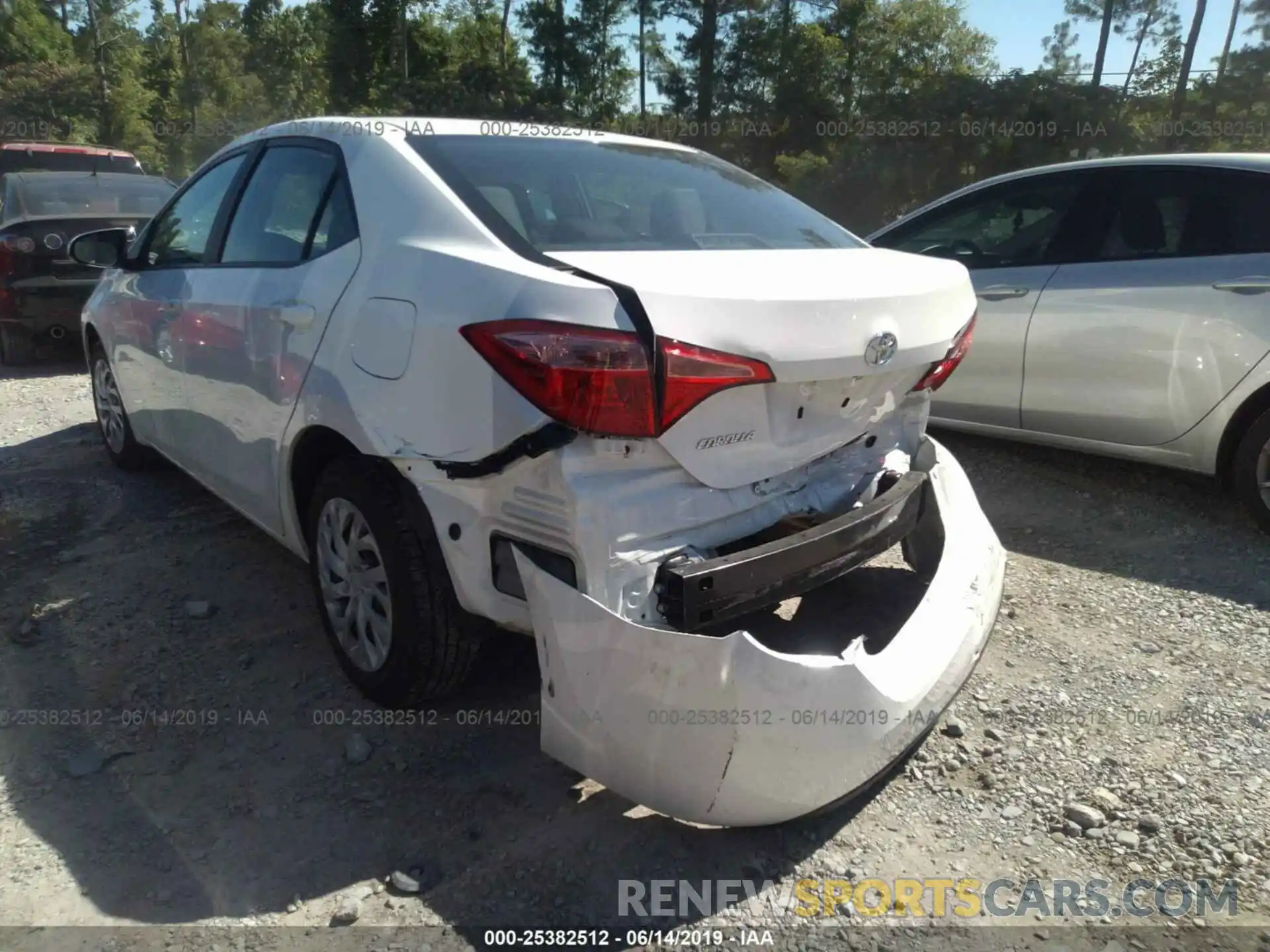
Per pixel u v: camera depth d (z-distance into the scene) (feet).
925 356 8.57
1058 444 16.25
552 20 132.57
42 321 24.98
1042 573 13.32
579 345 6.85
